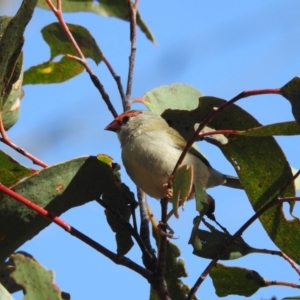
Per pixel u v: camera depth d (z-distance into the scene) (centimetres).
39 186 739
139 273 686
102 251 681
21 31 726
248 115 781
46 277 623
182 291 819
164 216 711
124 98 958
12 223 737
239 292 793
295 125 652
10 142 779
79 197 773
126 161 1033
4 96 783
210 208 846
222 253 701
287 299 725
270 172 782
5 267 744
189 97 1021
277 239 789
